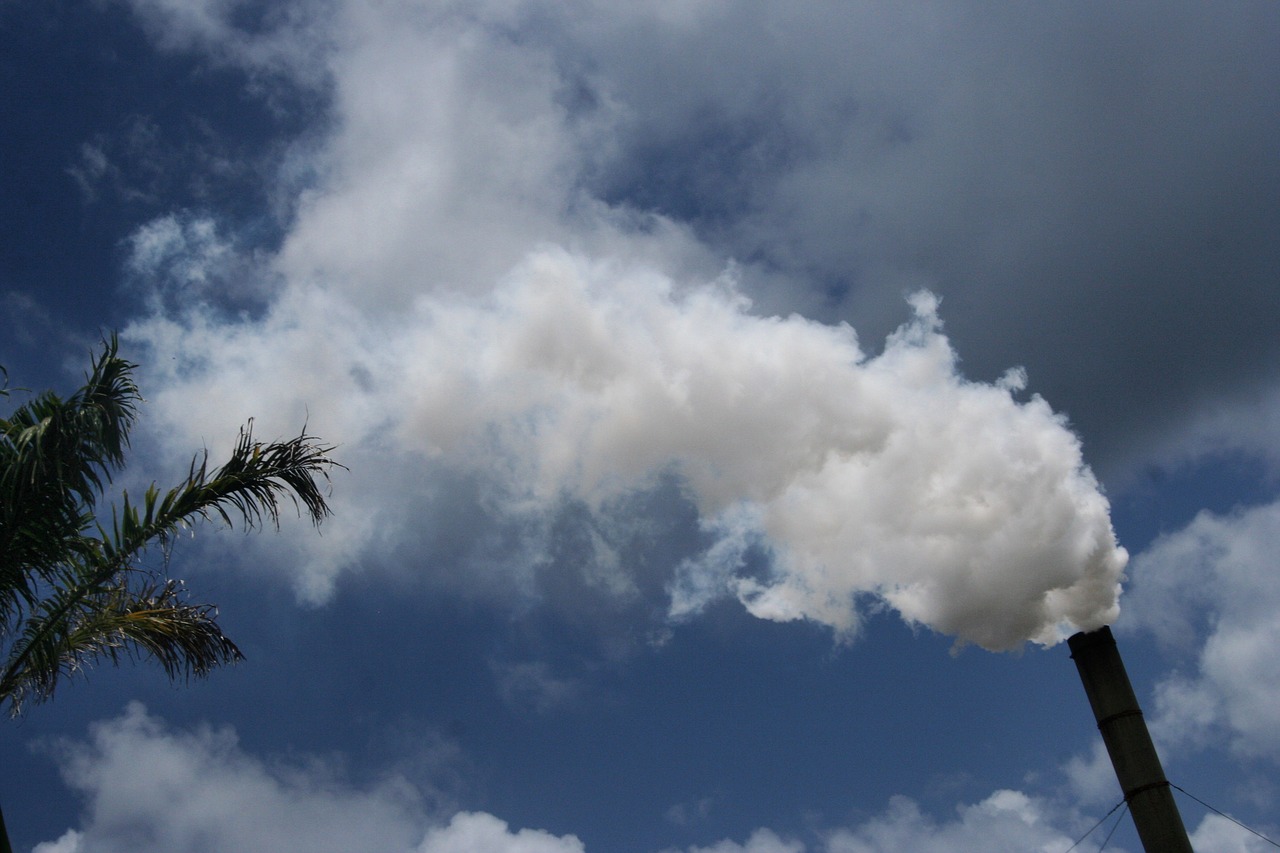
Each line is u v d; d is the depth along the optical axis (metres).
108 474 10.03
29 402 9.94
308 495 10.52
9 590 9.38
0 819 8.70
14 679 9.45
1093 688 22.03
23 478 9.22
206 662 10.32
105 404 10.12
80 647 9.74
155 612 10.07
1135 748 21.05
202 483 10.18
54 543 9.45
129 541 9.91
